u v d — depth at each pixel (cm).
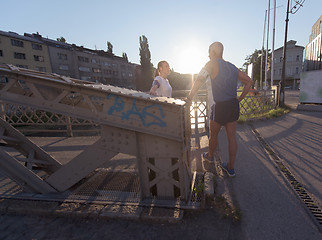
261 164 315
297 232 169
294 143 412
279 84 909
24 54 3669
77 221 203
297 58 5178
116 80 6278
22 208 218
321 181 253
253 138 469
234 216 192
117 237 177
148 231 182
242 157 348
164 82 315
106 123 214
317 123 596
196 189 240
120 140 221
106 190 251
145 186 226
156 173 221
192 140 494
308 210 196
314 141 418
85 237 179
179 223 190
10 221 207
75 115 219
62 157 408
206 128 606
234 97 253
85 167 238
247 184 255
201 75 234
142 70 5788
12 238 182
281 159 331
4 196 245
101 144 229
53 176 249
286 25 879
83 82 280
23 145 273
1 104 600
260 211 200
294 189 237
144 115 202
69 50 4666
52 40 4456
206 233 175
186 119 216
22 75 218
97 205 221
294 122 626
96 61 5466
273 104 882
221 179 272
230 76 244
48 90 232
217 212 202
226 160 340
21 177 249
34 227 196
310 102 883
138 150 219
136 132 215
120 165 341
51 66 4203
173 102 201
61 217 211
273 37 1375
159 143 213
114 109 210
